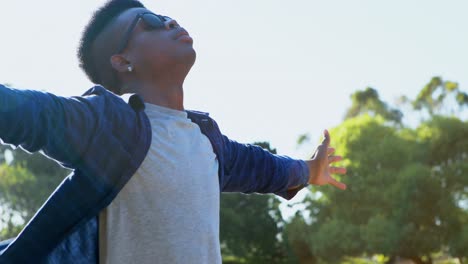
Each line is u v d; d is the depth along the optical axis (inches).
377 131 1171.9
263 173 92.4
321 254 1102.4
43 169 1086.4
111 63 81.6
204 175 75.7
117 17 83.0
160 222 72.1
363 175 1131.3
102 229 72.9
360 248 1089.4
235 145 90.6
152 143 73.3
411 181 1084.5
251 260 1091.3
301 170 97.9
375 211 1107.9
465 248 1065.5
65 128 67.1
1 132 63.5
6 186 1010.1
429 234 1083.9
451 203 1090.1
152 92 79.4
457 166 1117.1
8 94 63.0
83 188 71.3
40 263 73.0
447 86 1957.4
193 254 72.4
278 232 1106.7
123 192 72.4
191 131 77.9
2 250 76.8
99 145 69.9
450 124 1163.9
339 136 1173.1
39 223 72.4
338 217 1122.7
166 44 80.4
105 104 71.4
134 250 71.9
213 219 75.3
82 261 73.0
